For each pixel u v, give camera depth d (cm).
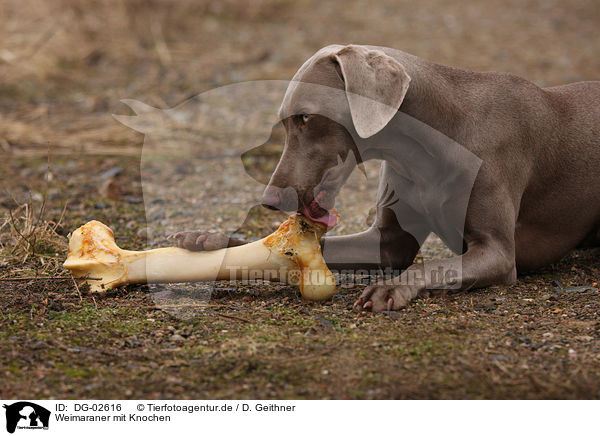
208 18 1258
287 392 281
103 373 292
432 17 1373
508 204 396
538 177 418
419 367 296
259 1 1338
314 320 346
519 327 339
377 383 284
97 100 890
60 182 630
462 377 289
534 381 287
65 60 1014
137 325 340
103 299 372
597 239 456
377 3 1488
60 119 825
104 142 749
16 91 911
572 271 440
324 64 368
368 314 356
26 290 382
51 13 1099
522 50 1141
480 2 1525
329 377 289
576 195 431
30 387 280
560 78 978
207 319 349
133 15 1156
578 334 330
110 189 598
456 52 1115
